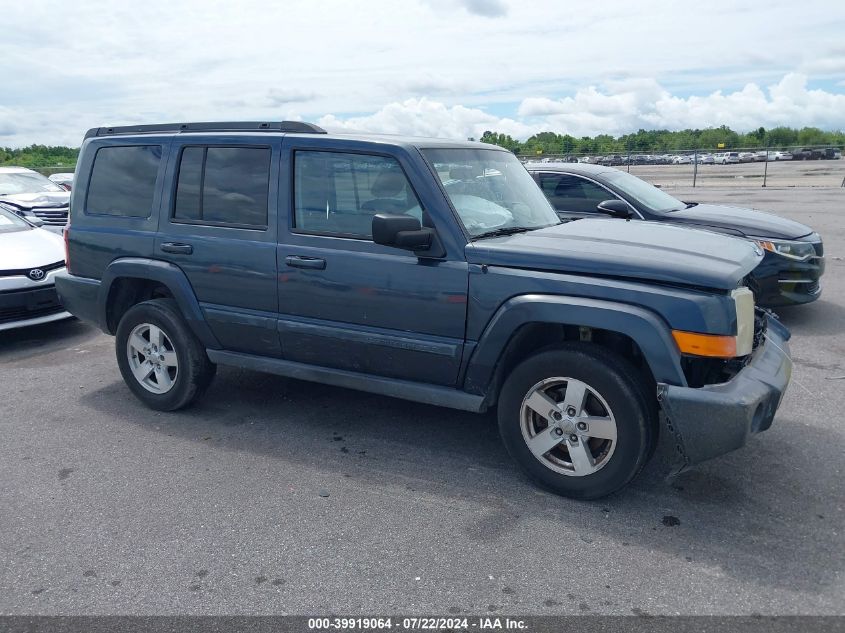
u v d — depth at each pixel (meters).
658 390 3.42
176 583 3.11
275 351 4.66
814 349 6.43
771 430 4.65
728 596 2.95
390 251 4.11
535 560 3.24
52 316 7.14
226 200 4.70
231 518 3.66
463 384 4.05
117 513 3.73
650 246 3.81
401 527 3.54
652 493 3.84
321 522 3.61
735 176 33.94
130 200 5.13
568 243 3.87
